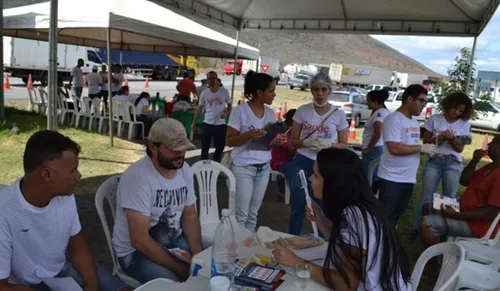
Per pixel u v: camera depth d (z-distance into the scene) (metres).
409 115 3.80
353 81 41.09
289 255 2.02
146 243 2.41
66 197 2.07
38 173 1.82
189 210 2.77
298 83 36.44
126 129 10.16
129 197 2.42
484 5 5.35
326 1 6.73
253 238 2.44
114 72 13.39
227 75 44.59
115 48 12.41
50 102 5.41
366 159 5.24
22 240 1.91
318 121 3.70
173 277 2.43
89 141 8.42
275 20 8.02
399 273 1.79
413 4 6.11
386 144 3.80
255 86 3.44
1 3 8.73
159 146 2.38
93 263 2.28
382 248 1.77
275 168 5.71
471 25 6.38
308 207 2.54
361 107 16.39
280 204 5.68
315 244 2.35
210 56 12.26
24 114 10.73
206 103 6.61
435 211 3.93
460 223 3.54
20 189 1.90
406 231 4.98
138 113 9.55
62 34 11.09
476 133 17.38
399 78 43.34
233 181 3.41
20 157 6.58
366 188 1.89
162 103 9.95
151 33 7.57
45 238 1.99
